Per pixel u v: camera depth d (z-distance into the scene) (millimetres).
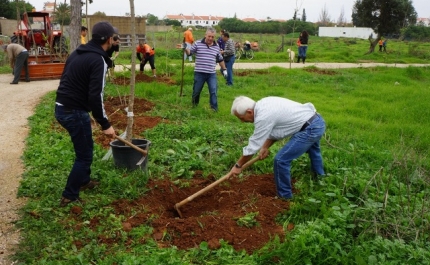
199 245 4211
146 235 4375
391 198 5125
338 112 11031
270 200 5227
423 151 7742
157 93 12305
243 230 4539
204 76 10148
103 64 4703
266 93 13484
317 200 5051
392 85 16344
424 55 34906
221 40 14711
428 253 3992
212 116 9797
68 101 4730
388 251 4047
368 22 37156
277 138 5164
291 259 3887
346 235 4328
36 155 6562
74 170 4891
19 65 14609
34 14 19078
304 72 19594
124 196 5234
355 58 32188
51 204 4953
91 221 4645
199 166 6383
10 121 8945
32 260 3912
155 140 7488
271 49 37312
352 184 5523
